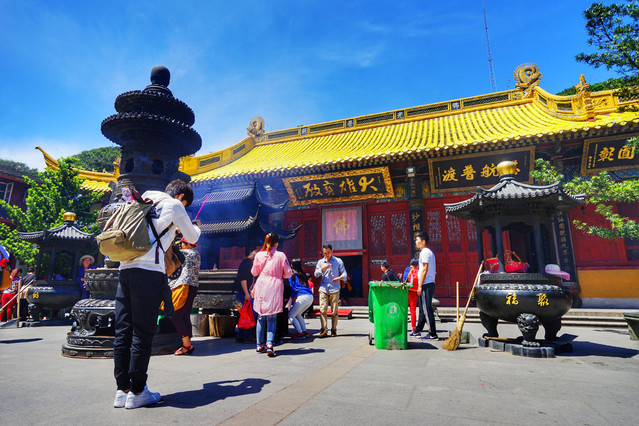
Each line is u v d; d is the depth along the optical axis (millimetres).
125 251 2301
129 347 2352
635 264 10555
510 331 6742
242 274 5551
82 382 2873
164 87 5527
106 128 5230
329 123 18797
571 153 11758
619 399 2414
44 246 9383
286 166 13516
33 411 2129
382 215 14398
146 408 2195
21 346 4957
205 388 2664
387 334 4598
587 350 4570
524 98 15391
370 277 14031
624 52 5961
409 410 2152
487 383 2828
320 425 1897
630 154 10734
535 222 4855
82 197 14109
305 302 5820
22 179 21594
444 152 11891
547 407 2230
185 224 2682
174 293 4262
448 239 13172
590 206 11312
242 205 7816
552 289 4359
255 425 1895
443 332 6422
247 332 5418
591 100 11172
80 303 4414
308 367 3455
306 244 15219
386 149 13656
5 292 8844
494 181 12352
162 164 5418
